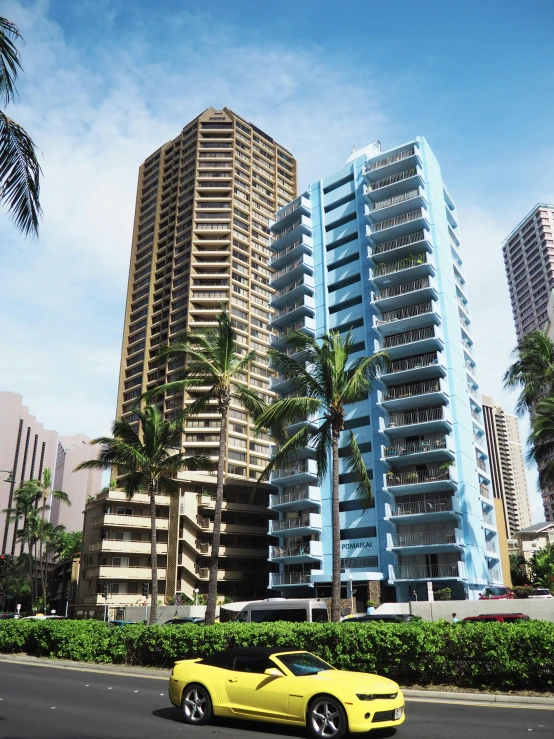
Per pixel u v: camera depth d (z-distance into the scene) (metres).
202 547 65.25
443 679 14.91
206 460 38.72
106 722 11.27
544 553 79.56
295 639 16.64
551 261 167.50
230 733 10.34
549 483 37.06
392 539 47.66
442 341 51.53
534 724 10.79
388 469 50.28
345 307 59.66
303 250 63.72
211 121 120.62
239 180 116.50
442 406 48.78
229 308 103.81
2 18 10.62
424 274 54.09
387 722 9.84
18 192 10.84
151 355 107.38
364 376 27.70
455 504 46.12
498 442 198.88
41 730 10.56
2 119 10.73
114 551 61.72
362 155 63.53
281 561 54.91
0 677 17.89
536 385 39.00
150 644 19.50
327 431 27.48
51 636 22.77
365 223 59.50
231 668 11.25
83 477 161.00
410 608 33.72
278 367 28.31
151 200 123.75
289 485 58.00
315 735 9.93
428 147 59.41
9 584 112.31
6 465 155.62
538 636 13.80
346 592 48.75
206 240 109.38
